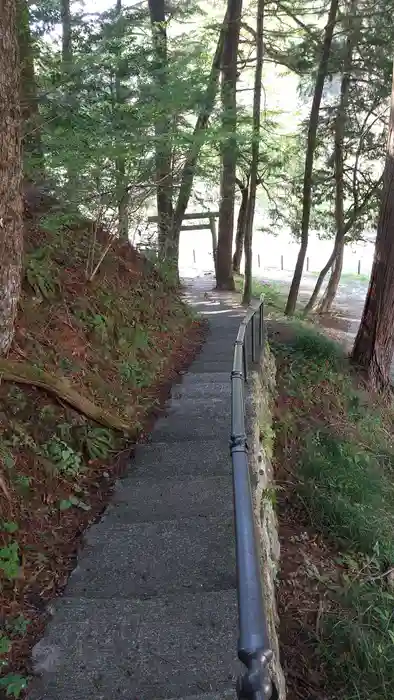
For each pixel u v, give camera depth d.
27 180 6.46
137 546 3.37
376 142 15.67
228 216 17.31
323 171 16.17
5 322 3.93
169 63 9.01
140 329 7.42
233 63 13.76
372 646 3.66
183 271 26.95
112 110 7.35
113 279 7.79
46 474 3.89
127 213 7.98
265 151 14.17
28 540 3.37
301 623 3.83
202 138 8.36
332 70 14.32
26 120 6.13
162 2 13.40
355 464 6.42
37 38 7.44
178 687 2.31
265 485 4.32
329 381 8.87
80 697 2.29
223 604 2.76
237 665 2.40
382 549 4.86
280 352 9.43
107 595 2.97
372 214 17.06
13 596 2.92
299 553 4.64
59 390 4.28
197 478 4.33
